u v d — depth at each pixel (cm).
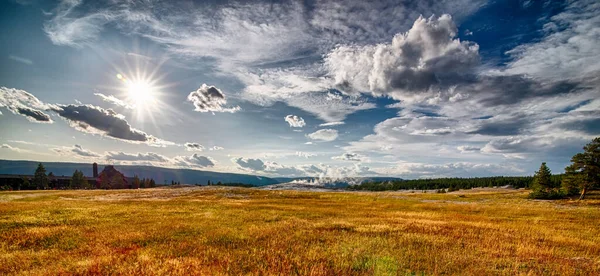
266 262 882
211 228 1617
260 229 1578
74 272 775
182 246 1127
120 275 749
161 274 751
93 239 1257
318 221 2016
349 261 918
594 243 1355
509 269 880
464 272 829
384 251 1045
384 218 2277
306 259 931
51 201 3709
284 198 5672
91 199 4506
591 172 5531
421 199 6156
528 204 4834
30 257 949
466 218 2428
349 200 5319
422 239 1309
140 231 1463
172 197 5334
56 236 1305
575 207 4138
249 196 5869
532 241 1348
